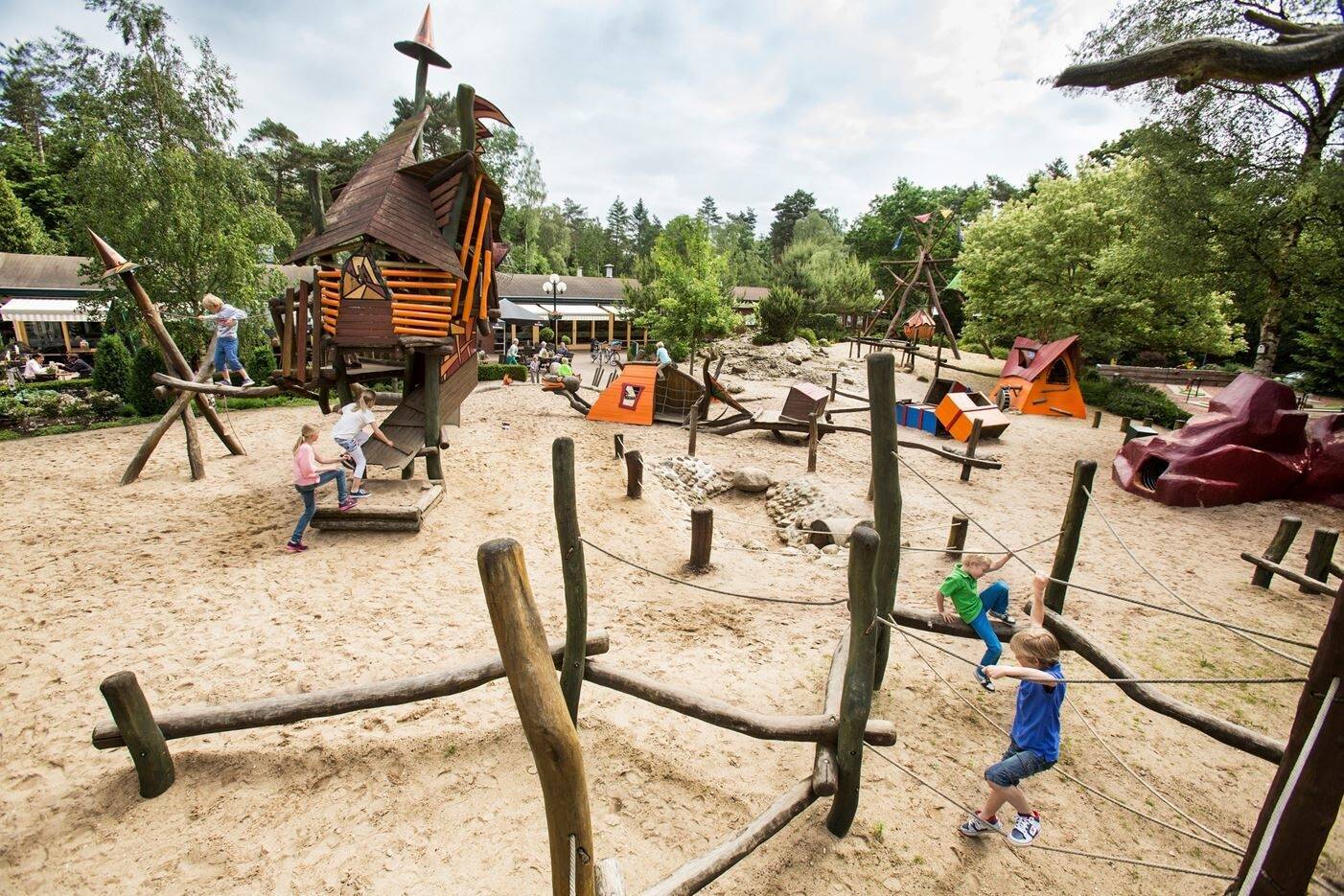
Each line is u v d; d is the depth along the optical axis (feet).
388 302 29.96
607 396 59.06
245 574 24.79
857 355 115.55
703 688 18.63
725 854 11.41
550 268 183.32
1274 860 8.99
